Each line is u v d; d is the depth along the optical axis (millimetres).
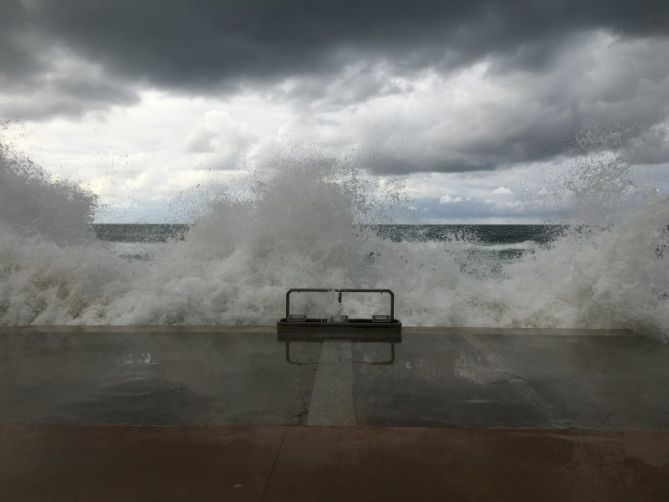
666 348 5277
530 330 6176
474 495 2354
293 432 3066
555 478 2510
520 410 3477
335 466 2627
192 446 2861
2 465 2629
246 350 5117
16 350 5113
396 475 2535
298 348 5203
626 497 2340
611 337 5801
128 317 6613
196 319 6676
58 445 2871
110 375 4254
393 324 5996
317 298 7141
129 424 3201
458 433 3059
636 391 3896
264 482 2463
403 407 3520
